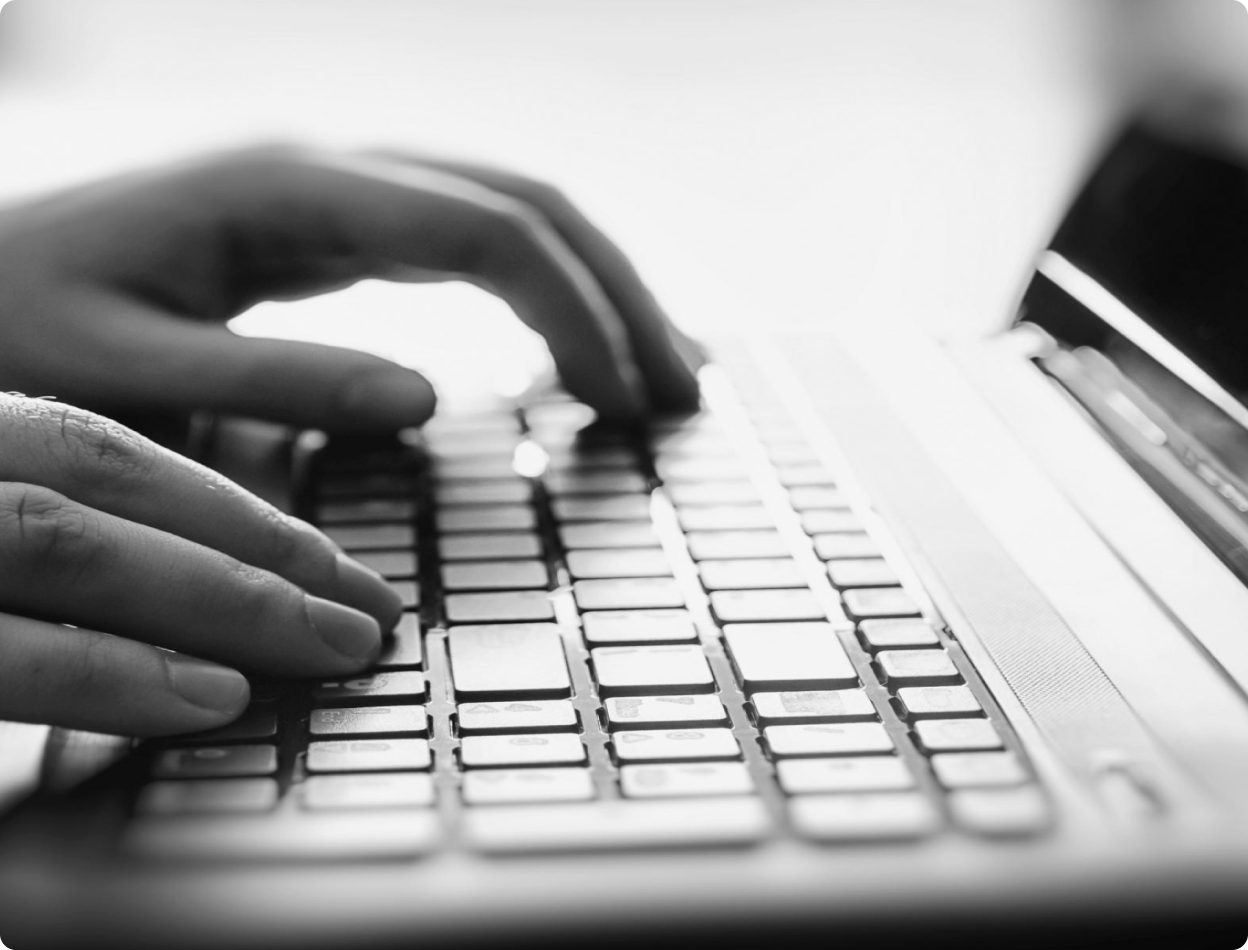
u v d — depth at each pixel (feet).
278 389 1.95
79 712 1.26
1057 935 1.02
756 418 2.17
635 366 2.19
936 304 2.98
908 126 4.87
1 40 5.39
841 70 5.60
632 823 1.13
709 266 3.48
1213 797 1.19
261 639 1.38
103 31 5.54
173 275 2.25
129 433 1.55
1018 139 4.65
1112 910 1.04
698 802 1.17
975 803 1.17
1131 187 2.40
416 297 2.98
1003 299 2.99
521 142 4.81
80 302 2.09
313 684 1.39
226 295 2.39
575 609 1.58
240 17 5.73
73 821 1.12
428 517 1.83
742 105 5.22
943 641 1.48
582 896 1.02
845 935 1.01
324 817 1.13
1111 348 2.23
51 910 1.01
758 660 1.44
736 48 5.75
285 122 4.79
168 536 1.43
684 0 5.95
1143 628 1.52
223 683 1.31
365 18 5.85
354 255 2.40
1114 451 1.99
